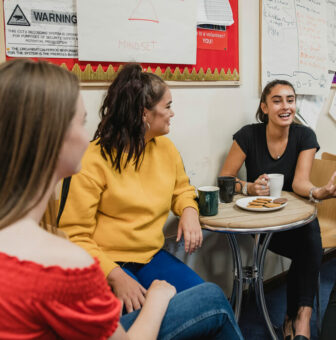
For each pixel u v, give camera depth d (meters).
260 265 1.53
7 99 0.48
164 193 1.31
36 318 0.48
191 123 1.77
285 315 1.76
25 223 0.52
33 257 0.49
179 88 1.70
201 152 1.83
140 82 1.20
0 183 0.50
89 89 1.44
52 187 0.55
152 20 1.54
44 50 1.32
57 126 0.50
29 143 0.49
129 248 1.25
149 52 1.55
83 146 0.57
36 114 0.49
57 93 0.50
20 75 0.49
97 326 0.53
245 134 1.78
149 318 0.78
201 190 1.37
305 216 1.35
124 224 1.24
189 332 0.79
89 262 0.53
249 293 1.87
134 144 1.20
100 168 1.19
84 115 0.57
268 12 1.95
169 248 1.76
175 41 1.62
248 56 1.93
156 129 1.26
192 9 1.64
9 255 0.48
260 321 1.83
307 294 1.52
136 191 1.24
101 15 1.41
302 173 1.66
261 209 1.38
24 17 1.27
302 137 1.73
